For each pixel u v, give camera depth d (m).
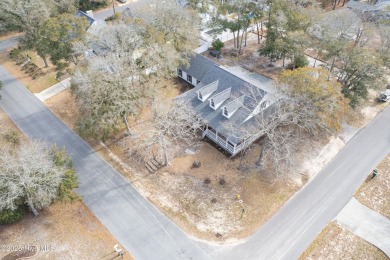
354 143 38.94
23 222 29.86
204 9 61.19
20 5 48.97
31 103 45.44
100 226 29.52
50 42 43.62
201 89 38.91
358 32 50.59
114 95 32.84
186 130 36.56
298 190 33.00
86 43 44.41
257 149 37.78
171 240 28.39
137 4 77.12
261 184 33.50
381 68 39.75
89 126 33.78
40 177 26.78
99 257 27.08
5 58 56.22
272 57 51.44
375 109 44.66
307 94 32.19
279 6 50.25
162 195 32.41
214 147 37.97
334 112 32.94
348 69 40.50
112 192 32.75
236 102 36.75
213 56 56.75
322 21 49.81
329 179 34.25
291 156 36.28
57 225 29.61
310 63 54.31
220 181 33.62
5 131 39.34
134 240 28.39
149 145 35.78
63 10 59.53
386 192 32.97
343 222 30.05
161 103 36.94
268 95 35.81
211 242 28.28
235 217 30.30
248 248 27.81
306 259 27.08
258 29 61.69
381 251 27.83
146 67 39.78
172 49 42.81
